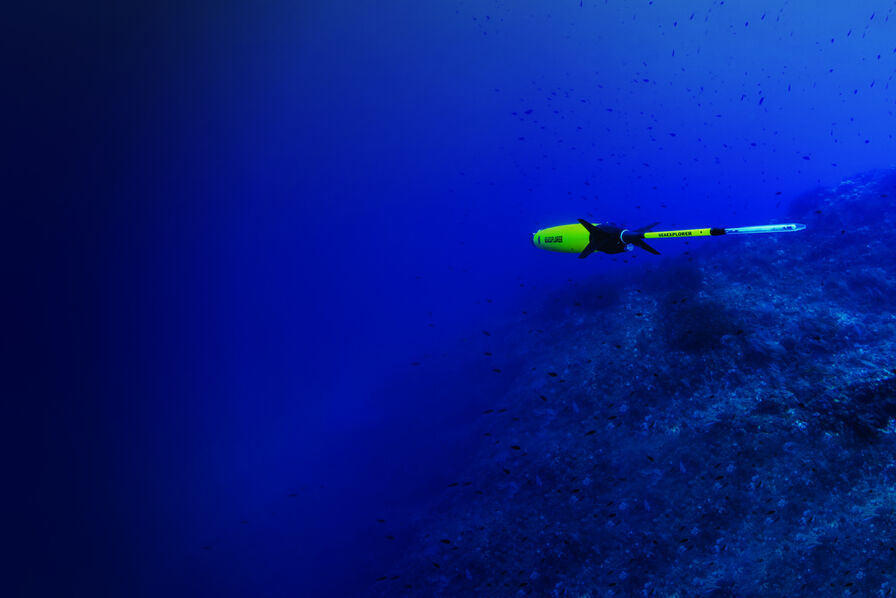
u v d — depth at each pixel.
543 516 9.15
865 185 13.51
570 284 16.86
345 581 11.80
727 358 9.63
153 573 16.95
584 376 11.45
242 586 13.95
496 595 8.32
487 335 17.88
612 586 7.51
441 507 11.45
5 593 16.58
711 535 7.34
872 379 7.92
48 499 19.03
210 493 20.52
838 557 6.32
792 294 10.75
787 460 7.59
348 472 16.41
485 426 13.12
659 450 8.95
